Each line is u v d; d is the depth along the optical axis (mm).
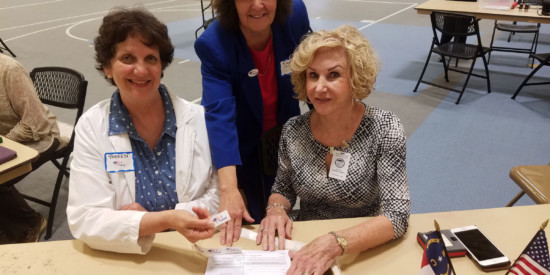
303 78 1458
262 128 1968
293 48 1875
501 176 3137
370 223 1272
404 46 6656
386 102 4547
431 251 932
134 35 1297
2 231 2572
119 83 1372
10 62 2311
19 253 1263
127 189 1436
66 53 6727
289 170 1585
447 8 4773
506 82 5074
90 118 1435
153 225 1214
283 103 1949
